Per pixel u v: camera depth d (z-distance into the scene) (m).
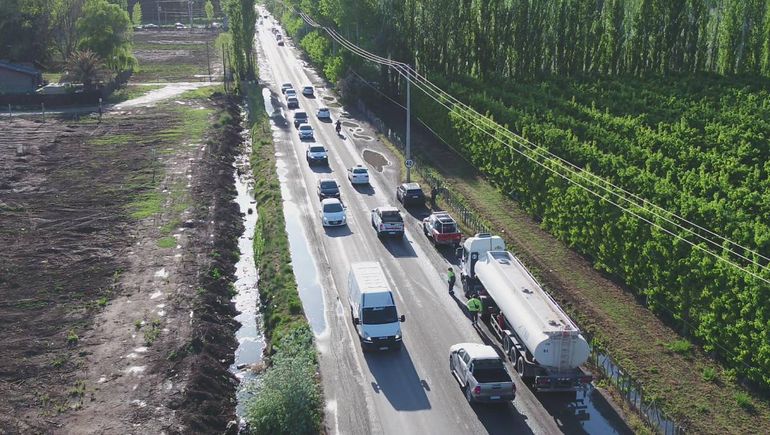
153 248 49.88
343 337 38.06
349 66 104.25
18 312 40.25
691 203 42.91
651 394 32.16
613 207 43.94
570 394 32.69
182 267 46.69
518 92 87.50
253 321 41.81
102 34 115.81
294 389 29.78
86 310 40.62
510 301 34.75
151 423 30.28
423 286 44.28
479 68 97.12
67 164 69.62
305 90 109.31
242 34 118.44
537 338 31.22
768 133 62.88
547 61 97.00
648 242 39.75
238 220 58.16
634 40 94.81
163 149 75.56
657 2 92.94
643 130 65.00
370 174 69.00
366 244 51.31
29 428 29.72
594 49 96.12
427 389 33.06
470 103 78.00
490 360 31.59
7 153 72.12
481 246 41.84
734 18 91.19
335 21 118.25
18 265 46.53
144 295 42.72
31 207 57.53
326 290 43.88
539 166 53.75
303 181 66.75
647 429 29.73
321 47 125.25
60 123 86.88
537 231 52.97
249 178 70.50
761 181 51.47
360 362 35.50
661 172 55.06
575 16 95.00
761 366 31.58
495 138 62.62
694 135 63.81
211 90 111.19
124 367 34.75
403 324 39.31
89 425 30.09
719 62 94.12
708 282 35.69
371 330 35.94
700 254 36.50
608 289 43.19
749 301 32.88
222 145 78.12
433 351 36.53
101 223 54.47
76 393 32.41
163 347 36.53
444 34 95.00
